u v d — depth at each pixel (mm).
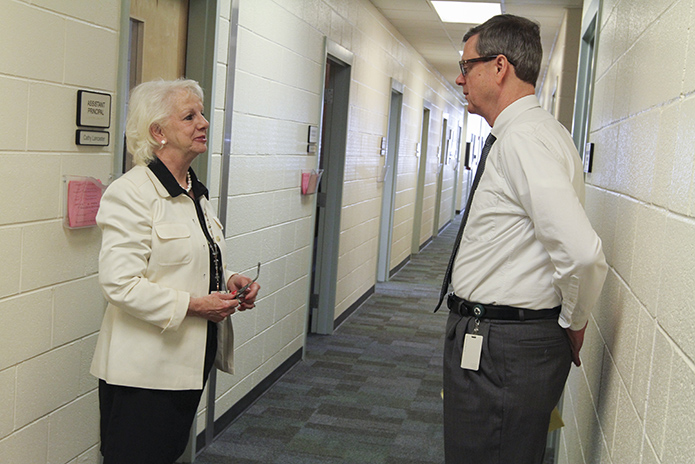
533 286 1746
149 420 1933
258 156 3566
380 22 6477
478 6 5918
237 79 3195
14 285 1843
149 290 1839
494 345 1784
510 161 1713
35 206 1898
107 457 1956
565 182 1604
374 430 3562
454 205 15445
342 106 5328
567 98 5879
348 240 5820
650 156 1481
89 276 2197
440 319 6273
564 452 2803
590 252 1536
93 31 2104
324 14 4559
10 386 1862
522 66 1866
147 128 1958
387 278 7992
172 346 1938
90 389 2266
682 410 1039
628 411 1490
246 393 3746
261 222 3705
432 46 8391
